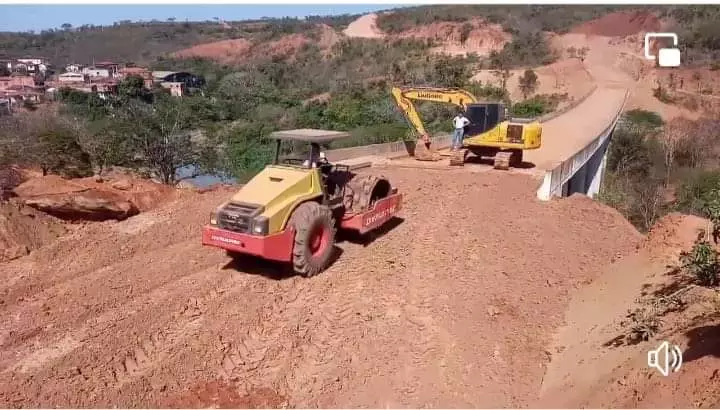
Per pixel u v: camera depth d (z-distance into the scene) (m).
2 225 10.48
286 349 7.79
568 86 55.28
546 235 11.91
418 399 6.93
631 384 6.28
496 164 17.41
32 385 6.72
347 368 7.45
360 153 19.83
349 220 10.58
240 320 8.34
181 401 6.76
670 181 33.44
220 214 9.05
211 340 7.83
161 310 8.49
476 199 14.11
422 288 9.51
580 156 20.03
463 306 8.97
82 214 12.00
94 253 10.45
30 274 9.52
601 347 7.57
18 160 16.97
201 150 30.44
